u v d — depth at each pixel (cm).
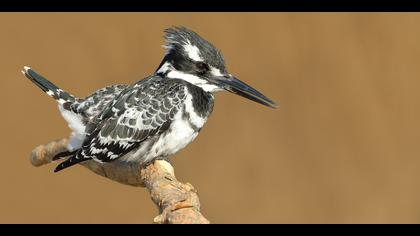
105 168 958
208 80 971
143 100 954
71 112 982
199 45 968
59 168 938
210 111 983
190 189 831
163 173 884
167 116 948
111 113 955
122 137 946
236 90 971
